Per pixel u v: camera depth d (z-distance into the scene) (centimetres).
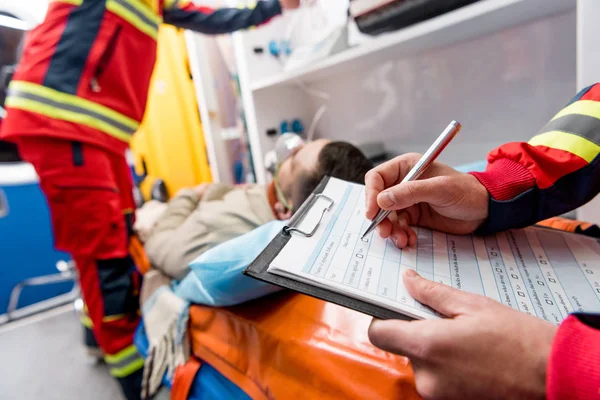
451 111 95
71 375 128
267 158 105
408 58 100
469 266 31
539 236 37
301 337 41
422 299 25
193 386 56
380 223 33
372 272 28
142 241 107
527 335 21
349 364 36
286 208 72
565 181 34
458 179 33
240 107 167
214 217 81
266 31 122
